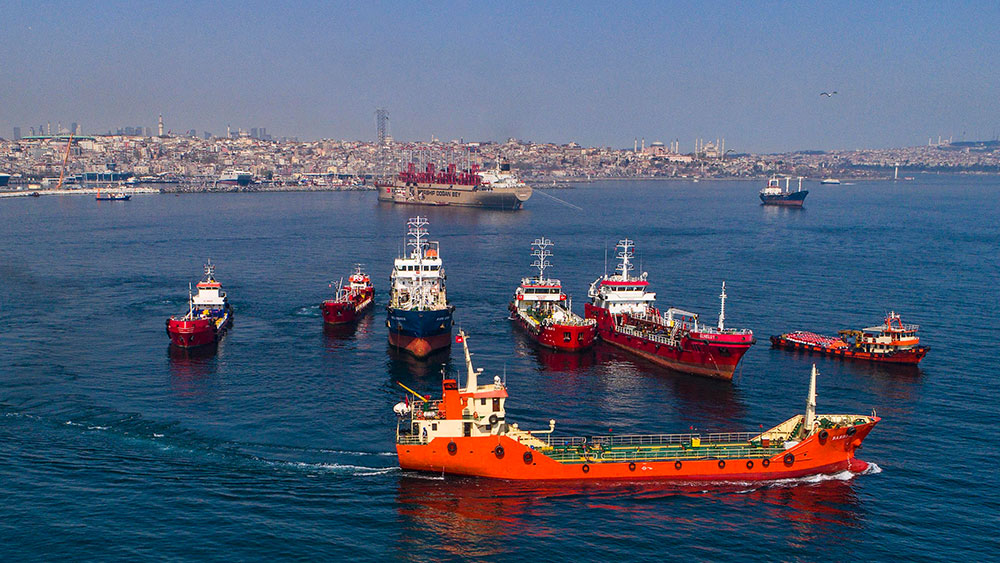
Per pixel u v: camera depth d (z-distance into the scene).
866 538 69.50
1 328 145.88
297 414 98.44
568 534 70.00
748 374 119.25
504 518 72.62
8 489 75.62
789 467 80.44
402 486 78.50
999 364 123.19
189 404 102.00
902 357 122.56
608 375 119.62
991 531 70.56
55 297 178.12
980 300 175.75
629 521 72.25
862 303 172.50
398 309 132.62
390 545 67.88
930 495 77.19
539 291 158.75
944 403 104.69
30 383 109.75
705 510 74.38
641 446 83.88
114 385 110.12
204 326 133.88
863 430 81.06
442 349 134.50
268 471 81.31
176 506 73.38
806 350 132.38
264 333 146.25
